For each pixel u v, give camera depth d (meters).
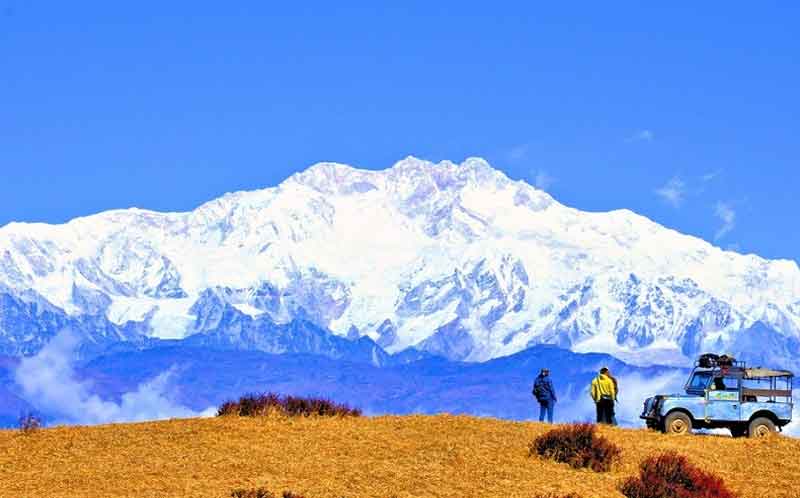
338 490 73.00
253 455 79.56
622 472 80.81
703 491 77.19
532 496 74.19
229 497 70.06
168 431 85.31
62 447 80.62
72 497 69.12
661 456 80.12
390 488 74.12
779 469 83.44
